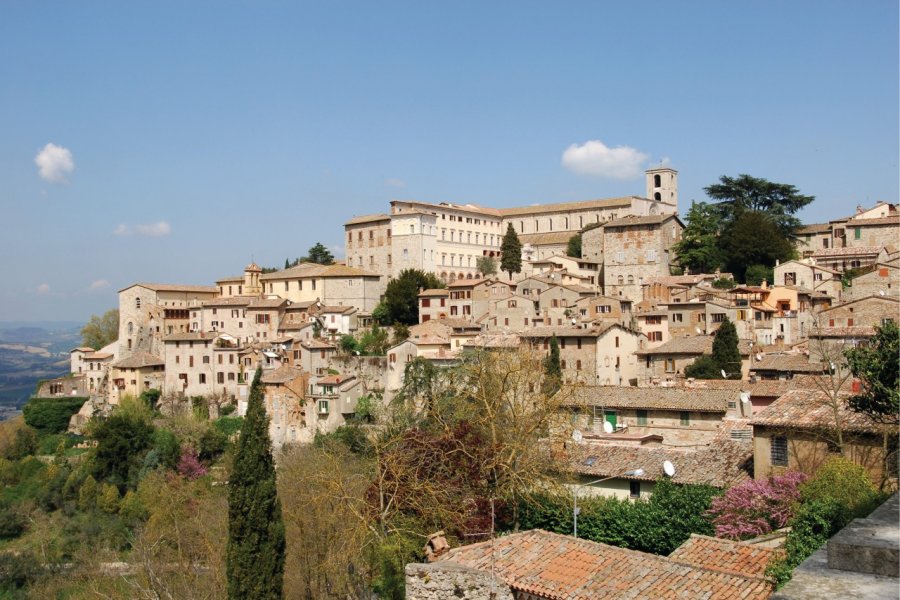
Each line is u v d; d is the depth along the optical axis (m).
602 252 176.75
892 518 11.53
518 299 142.88
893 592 9.60
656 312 127.75
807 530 28.36
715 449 47.31
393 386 126.50
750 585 25.09
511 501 44.94
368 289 173.00
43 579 84.38
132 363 157.88
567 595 25.58
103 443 119.50
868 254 141.50
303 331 156.50
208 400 147.62
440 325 141.75
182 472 116.56
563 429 52.09
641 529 39.81
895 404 37.03
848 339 94.56
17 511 109.25
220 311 166.50
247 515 45.38
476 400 57.78
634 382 109.19
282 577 46.16
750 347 105.44
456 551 29.58
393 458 46.34
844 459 35.34
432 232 188.62
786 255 158.38
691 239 165.75
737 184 176.62
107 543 94.06
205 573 65.25
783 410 42.19
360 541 44.12
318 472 59.75
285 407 129.12
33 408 158.00
